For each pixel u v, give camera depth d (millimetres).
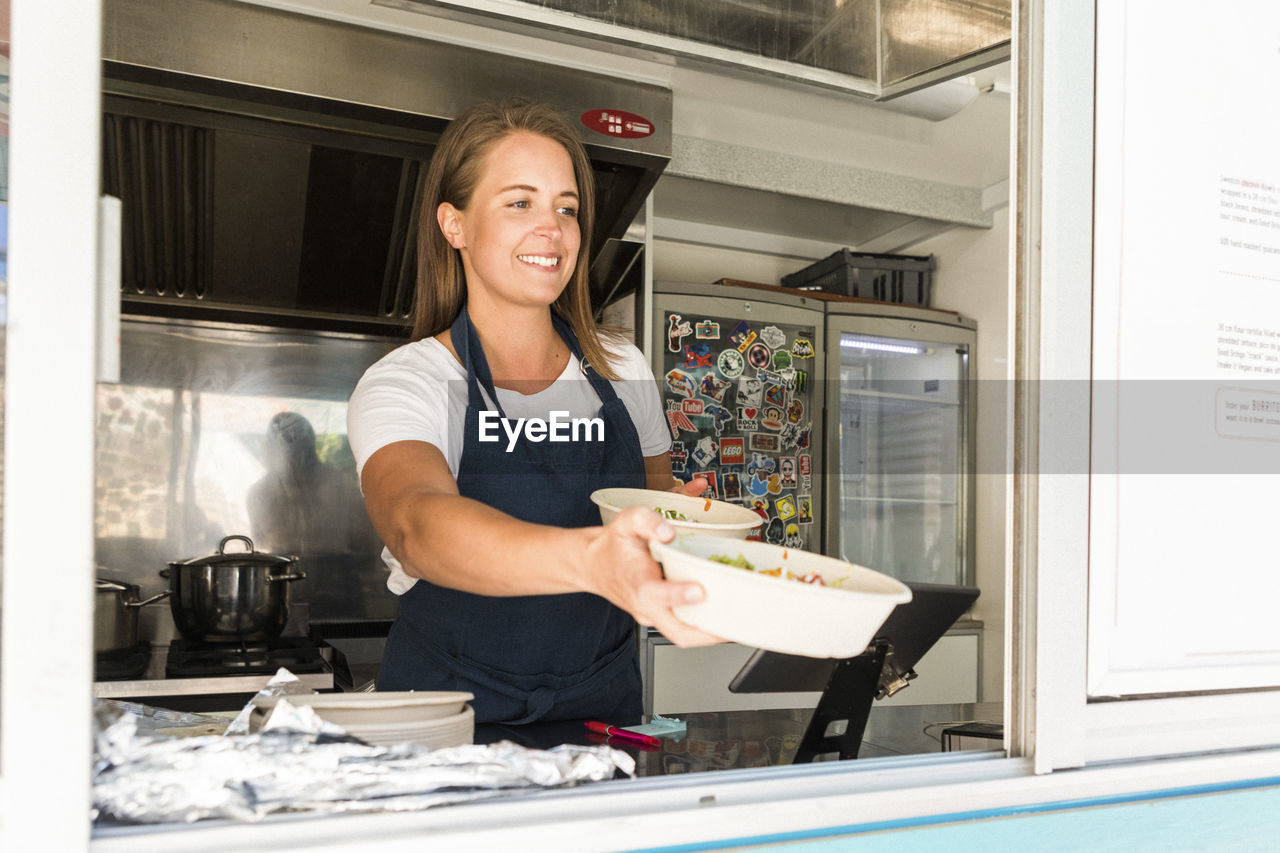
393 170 2562
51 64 614
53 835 591
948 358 3820
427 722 845
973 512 3840
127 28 2119
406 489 1070
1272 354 1078
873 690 1173
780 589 672
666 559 712
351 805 678
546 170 1442
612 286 3064
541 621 1359
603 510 1121
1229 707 1035
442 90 2436
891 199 3615
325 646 2637
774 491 3453
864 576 818
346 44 2332
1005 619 939
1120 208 977
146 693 2139
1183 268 1020
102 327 642
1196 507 1018
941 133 3201
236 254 2717
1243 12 1079
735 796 773
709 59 2062
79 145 616
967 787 854
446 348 1467
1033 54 937
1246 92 1074
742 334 3418
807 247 4051
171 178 2463
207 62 2186
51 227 606
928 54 2094
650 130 2705
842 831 799
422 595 1384
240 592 2357
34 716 589
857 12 2096
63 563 598
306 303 2955
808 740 1137
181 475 2980
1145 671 978
